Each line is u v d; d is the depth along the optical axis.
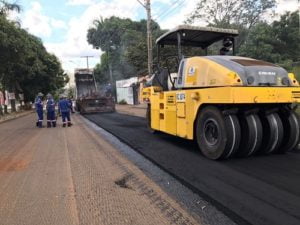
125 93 52.31
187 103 9.34
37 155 10.22
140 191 6.35
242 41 32.66
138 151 9.93
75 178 7.41
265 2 31.22
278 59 33.78
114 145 11.31
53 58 49.97
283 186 6.19
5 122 25.27
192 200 5.75
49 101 18.91
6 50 25.98
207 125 8.65
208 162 8.23
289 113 8.75
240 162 8.14
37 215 5.39
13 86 37.62
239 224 4.74
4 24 25.22
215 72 8.45
